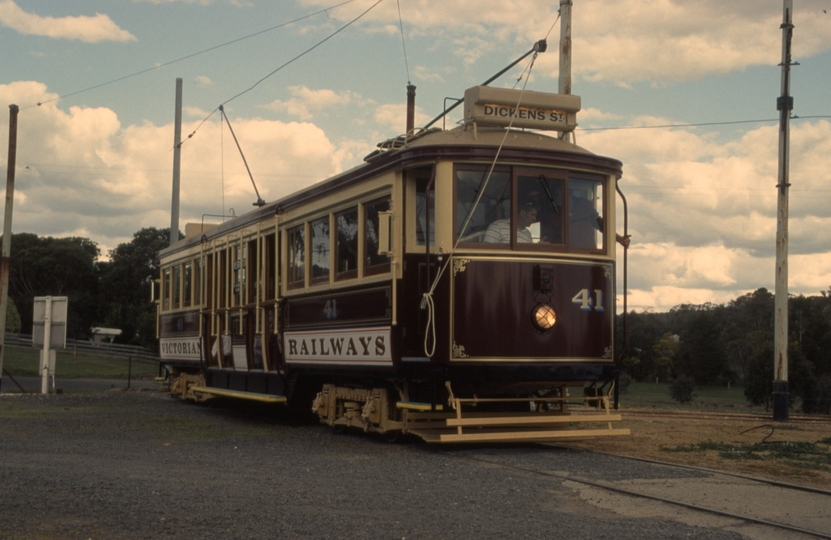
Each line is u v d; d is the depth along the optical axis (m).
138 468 8.89
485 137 10.91
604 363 10.97
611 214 11.25
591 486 8.06
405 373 10.80
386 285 11.12
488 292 10.44
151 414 16.58
